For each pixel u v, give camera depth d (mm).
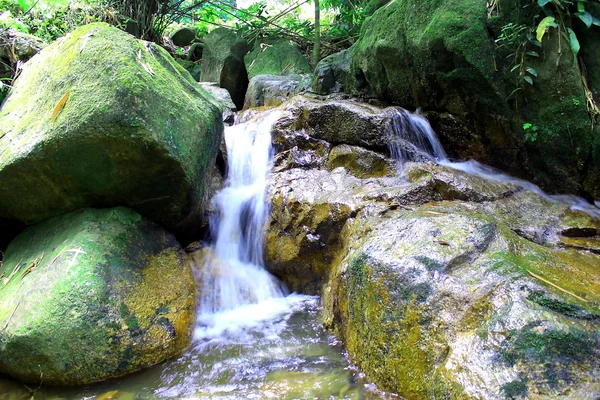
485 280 2348
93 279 3025
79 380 2799
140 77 3234
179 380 2828
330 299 3314
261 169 4680
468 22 3855
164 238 3662
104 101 3090
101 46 3357
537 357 1944
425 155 4258
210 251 4254
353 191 3822
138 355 2943
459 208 3383
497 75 3875
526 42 3729
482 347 2064
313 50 7895
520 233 3156
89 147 3146
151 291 3246
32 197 3529
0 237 3990
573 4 3703
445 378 2070
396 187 3744
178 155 3348
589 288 2281
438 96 4383
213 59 8117
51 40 6176
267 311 3672
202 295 3750
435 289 2393
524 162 4055
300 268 3855
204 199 4086
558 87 3705
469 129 4270
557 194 3945
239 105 8328
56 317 2811
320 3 8609
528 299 2160
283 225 3939
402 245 2723
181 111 3510
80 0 7090
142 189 3488
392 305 2502
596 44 3727
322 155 4539
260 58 7938
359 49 5168
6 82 4969
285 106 5180
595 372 1874
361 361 2719
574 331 1975
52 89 3453
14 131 3543
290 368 2857
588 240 3123
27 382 2842
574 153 3764
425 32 4109
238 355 3061
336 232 3619
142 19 8547
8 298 3092
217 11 10336
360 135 4363
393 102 4988
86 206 3576
